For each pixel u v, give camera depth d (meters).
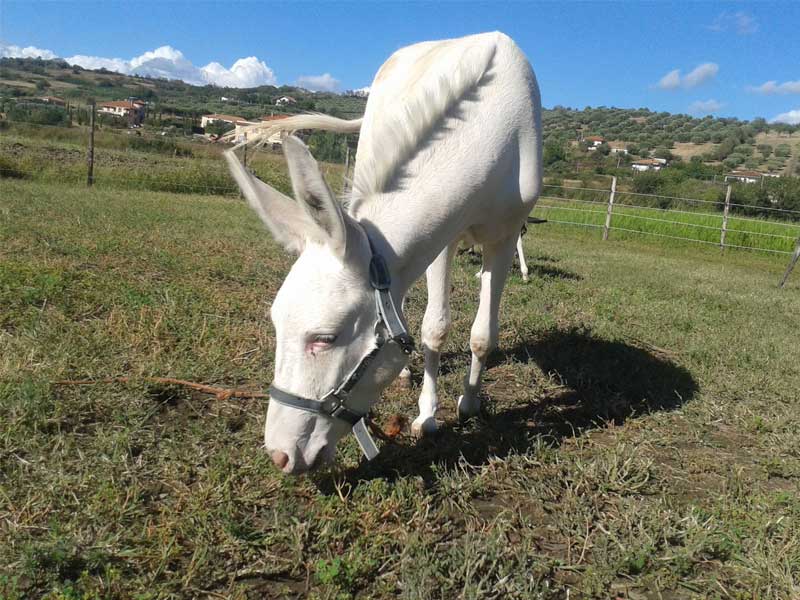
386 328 2.09
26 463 2.34
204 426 2.84
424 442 2.96
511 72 2.78
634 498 2.69
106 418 2.78
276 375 2.05
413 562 2.06
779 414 3.81
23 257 5.20
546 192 26.94
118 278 4.91
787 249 16.02
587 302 6.41
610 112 119.69
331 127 3.05
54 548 1.89
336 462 2.61
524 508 2.54
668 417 3.63
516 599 2.00
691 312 6.52
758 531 2.46
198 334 3.83
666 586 2.16
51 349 3.29
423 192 2.29
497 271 3.07
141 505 2.24
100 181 15.10
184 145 22.64
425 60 2.80
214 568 1.98
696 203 23.55
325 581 1.95
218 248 6.82
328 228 1.93
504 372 4.10
